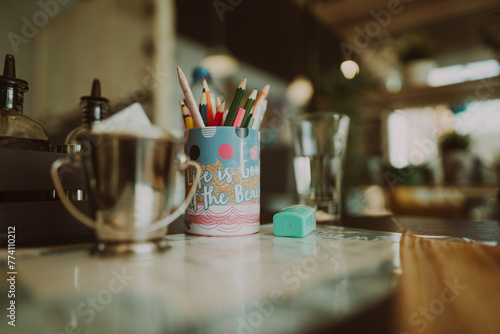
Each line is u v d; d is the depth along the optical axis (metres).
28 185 0.38
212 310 0.19
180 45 1.67
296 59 2.24
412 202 1.64
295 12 2.01
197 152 0.46
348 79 1.73
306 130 0.68
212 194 0.45
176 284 0.24
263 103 0.51
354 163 1.57
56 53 1.02
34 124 0.43
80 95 1.10
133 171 0.30
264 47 2.18
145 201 0.31
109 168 0.30
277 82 2.26
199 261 0.31
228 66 1.97
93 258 0.31
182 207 0.35
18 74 0.90
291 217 0.44
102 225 0.31
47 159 0.40
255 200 0.47
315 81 2.01
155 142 0.31
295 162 0.73
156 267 0.28
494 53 1.98
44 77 0.98
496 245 0.38
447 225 0.58
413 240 0.41
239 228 0.45
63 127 0.96
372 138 1.98
